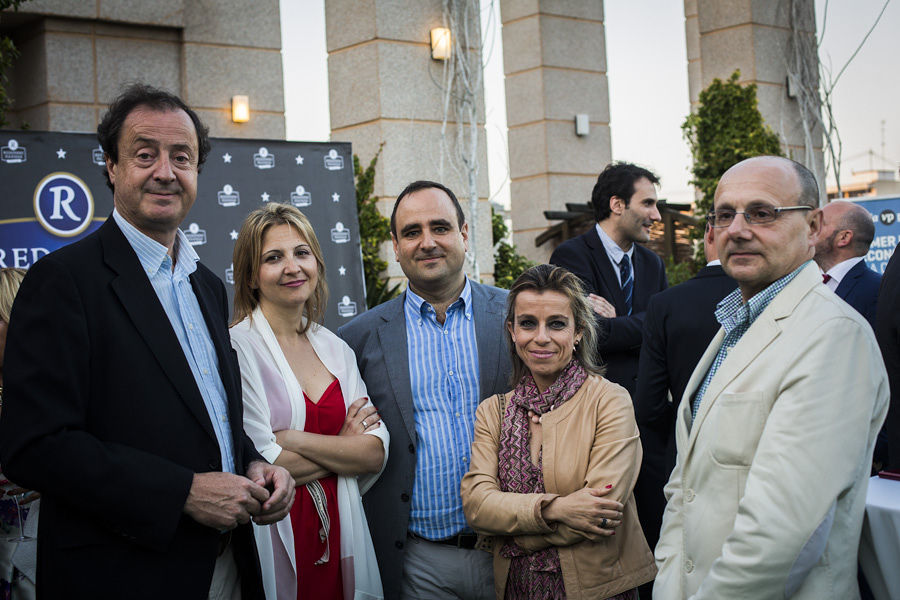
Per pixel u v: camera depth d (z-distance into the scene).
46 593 1.71
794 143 10.09
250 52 7.60
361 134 7.36
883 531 1.75
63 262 1.75
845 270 3.49
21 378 1.64
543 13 9.84
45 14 6.71
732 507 1.66
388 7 7.26
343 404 2.52
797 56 9.96
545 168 9.82
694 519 1.73
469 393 2.61
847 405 1.54
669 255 9.38
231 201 5.11
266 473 1.96
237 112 7.45
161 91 1.93
